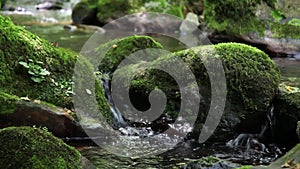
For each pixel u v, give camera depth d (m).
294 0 9.20
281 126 6.59
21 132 5.70
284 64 8.48
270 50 9.20
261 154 6.43
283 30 9.16
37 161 5.61
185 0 12.91
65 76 6.79
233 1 9.37
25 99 6.46
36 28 11.34
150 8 12.27
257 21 9.27
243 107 6.62
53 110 6.45
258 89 6.64
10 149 5.63
